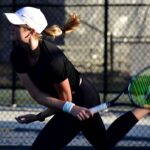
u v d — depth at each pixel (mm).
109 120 25969
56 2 41094
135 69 37844
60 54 11953
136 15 39906
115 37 40469
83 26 43031
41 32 12047
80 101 12617
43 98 12133
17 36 11773
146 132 23172
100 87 39281
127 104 12180
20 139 21375
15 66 12055
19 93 36250
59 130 12547
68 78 12164
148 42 37938
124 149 19562
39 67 11891
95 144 13297
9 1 40594
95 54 43156
